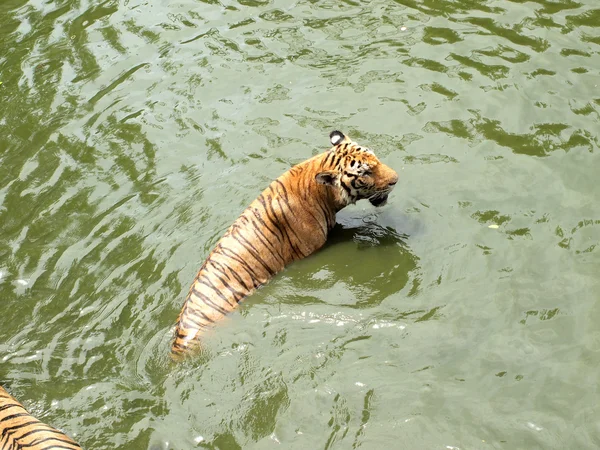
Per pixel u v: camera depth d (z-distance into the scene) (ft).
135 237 23.38
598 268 20.48
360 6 33.55
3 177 26.55
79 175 26.32
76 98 30.12
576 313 19.25
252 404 17.71
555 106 26.71
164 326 20.15
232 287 20.62
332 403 17.56
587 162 24.23
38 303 21.47
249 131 27.48
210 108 28.84
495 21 31.42
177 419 17.53
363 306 20.34
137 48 32.68
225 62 31.22
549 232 21.90
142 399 18.11
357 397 17.65
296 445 16.71
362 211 23.95
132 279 21.83
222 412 17.60
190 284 21.40
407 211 23.50
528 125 26.09
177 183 25.46
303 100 28.66
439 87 28.37
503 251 21.48
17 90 30.89
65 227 24.20
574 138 25.25
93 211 24.71
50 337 20.26
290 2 34.50
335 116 27.71
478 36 30.68
